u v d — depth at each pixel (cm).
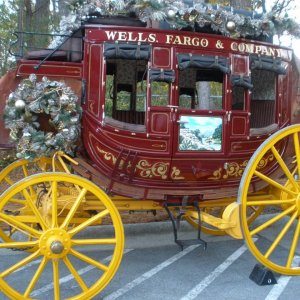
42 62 451
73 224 494
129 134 462
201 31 486
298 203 464
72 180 392
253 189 518
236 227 445
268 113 555
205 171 488
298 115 554
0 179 520
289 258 466
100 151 461
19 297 381
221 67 477
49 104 421
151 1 439
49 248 382
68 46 479
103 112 455
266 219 669
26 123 429
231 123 491
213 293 436
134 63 568
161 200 488
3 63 945
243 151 502
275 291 441
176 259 530
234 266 508
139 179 479
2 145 461
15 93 425
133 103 582
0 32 1028
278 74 523
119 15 473
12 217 395
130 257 535
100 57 453
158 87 570
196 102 634
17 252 548
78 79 457
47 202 436
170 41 461
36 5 1032
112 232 604
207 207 524
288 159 538
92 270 496
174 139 470
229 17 472
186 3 491
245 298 426
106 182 467
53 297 427
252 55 497
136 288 446
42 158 470
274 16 503
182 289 445
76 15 460
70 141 434
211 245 582
